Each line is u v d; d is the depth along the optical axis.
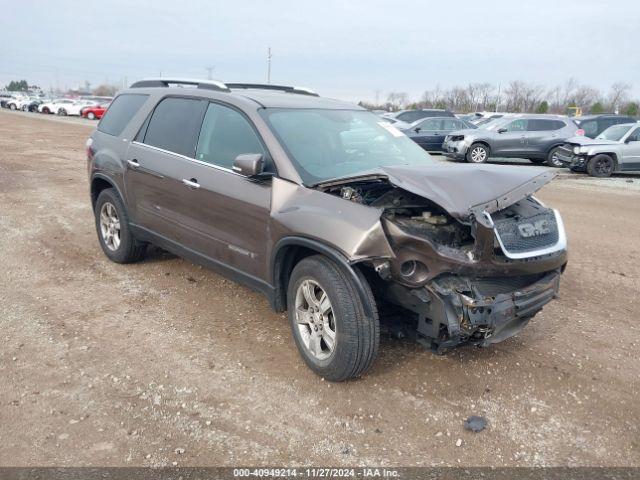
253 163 3.87
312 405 3.50
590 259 6.80
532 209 3.96
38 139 21.45
